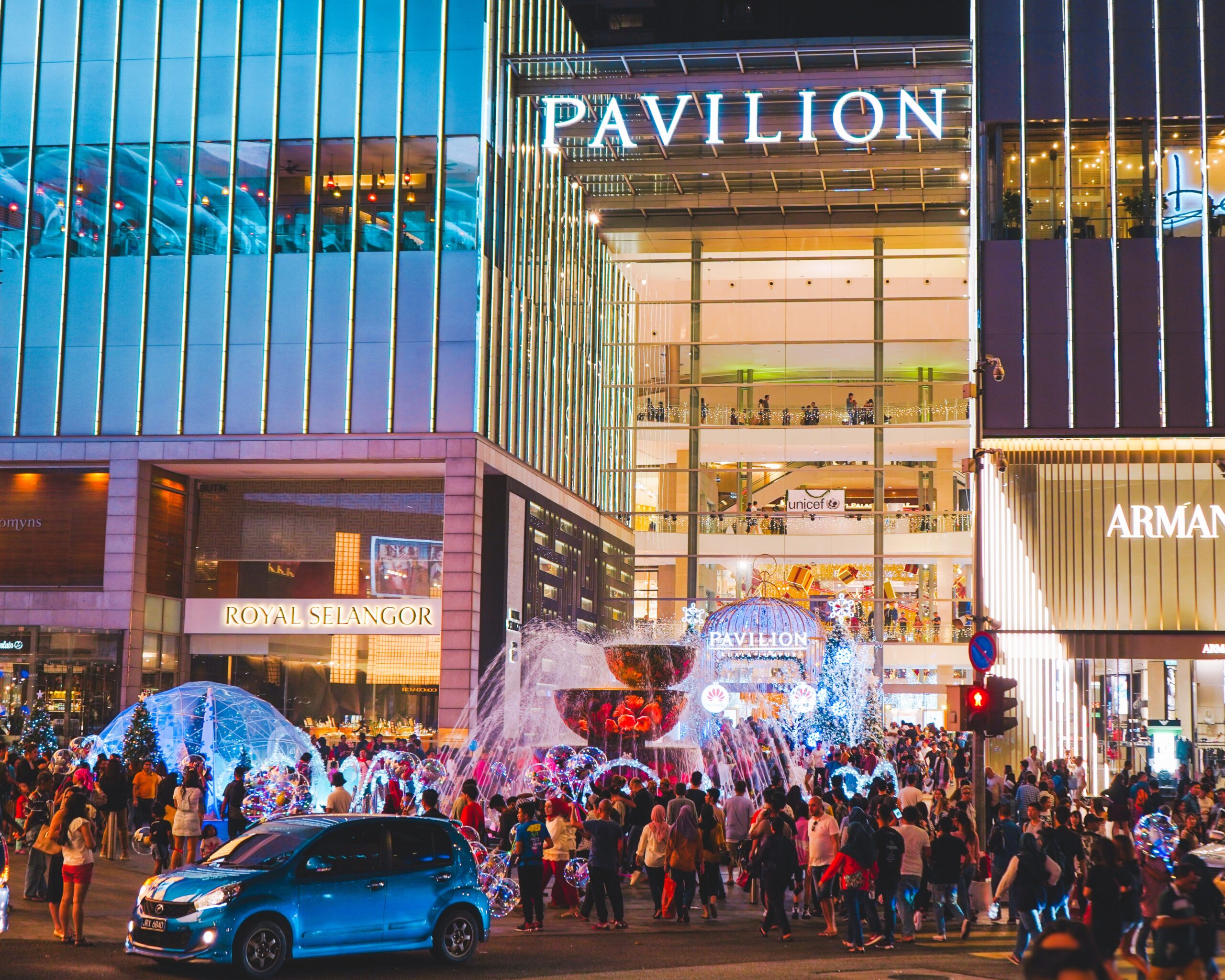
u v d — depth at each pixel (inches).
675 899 705.6
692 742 1143.0
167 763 1348.4
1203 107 1384.1
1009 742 1302.9
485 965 554.6
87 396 1449.3
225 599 1529.3
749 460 1871.3
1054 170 1400.1
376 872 543.2
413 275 1428.4
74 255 1470.2
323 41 1466.5
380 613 1505.9
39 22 1497.3
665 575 1861.5
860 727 1640.0
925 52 1501.0
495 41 1486.2
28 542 1448.1
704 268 1899.6
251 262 1446.9
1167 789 1176.2
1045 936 197.8
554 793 943.0
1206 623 1296.8
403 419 1412.4
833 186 1765.5
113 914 668.1
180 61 1478.8
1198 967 371.6
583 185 1812.3
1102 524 1330.0
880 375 1860.2
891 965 559.5
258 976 506.3
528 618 1525.6
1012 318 1376.7
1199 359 1346.0
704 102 1592.0
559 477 1702.8
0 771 886.4
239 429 1428.4
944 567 1830.7
